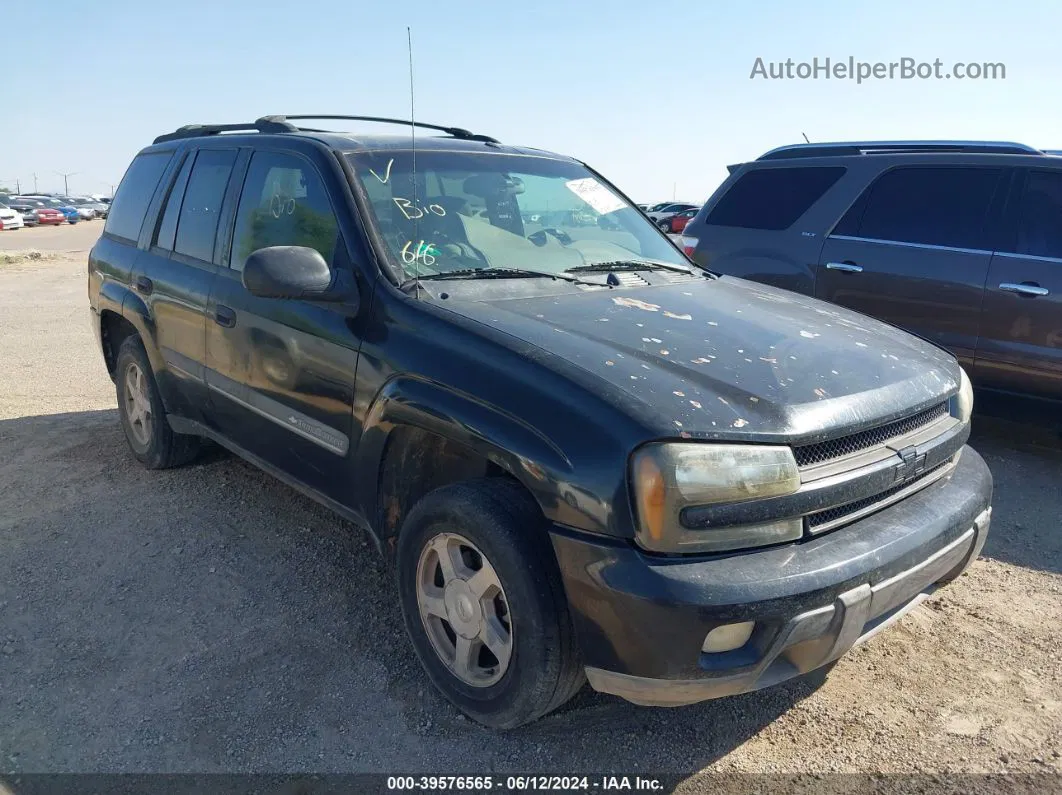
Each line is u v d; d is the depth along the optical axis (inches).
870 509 98.7
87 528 161.2
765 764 101.3
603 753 102.7
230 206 154.7
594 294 124.5
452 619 106.0
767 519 88.6
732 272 251.0
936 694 115.3
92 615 130.7
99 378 294.2
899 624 133.3
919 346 126.3
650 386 92.7
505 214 142.4
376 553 152.4
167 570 145.0
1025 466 205.5
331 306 119.5
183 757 100.1
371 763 100.0
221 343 148.9
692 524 85.5
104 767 98.3
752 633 87.4
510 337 102.7
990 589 144.9
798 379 100.0
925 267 212.8
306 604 134.6
